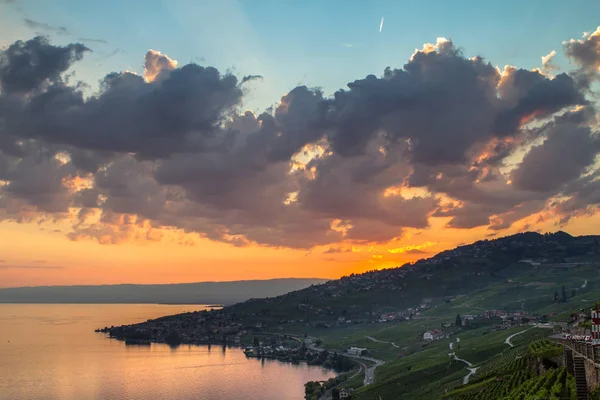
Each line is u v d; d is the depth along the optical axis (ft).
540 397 357.41
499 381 611.88
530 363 533.96
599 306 377.50
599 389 294.25
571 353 381.60
